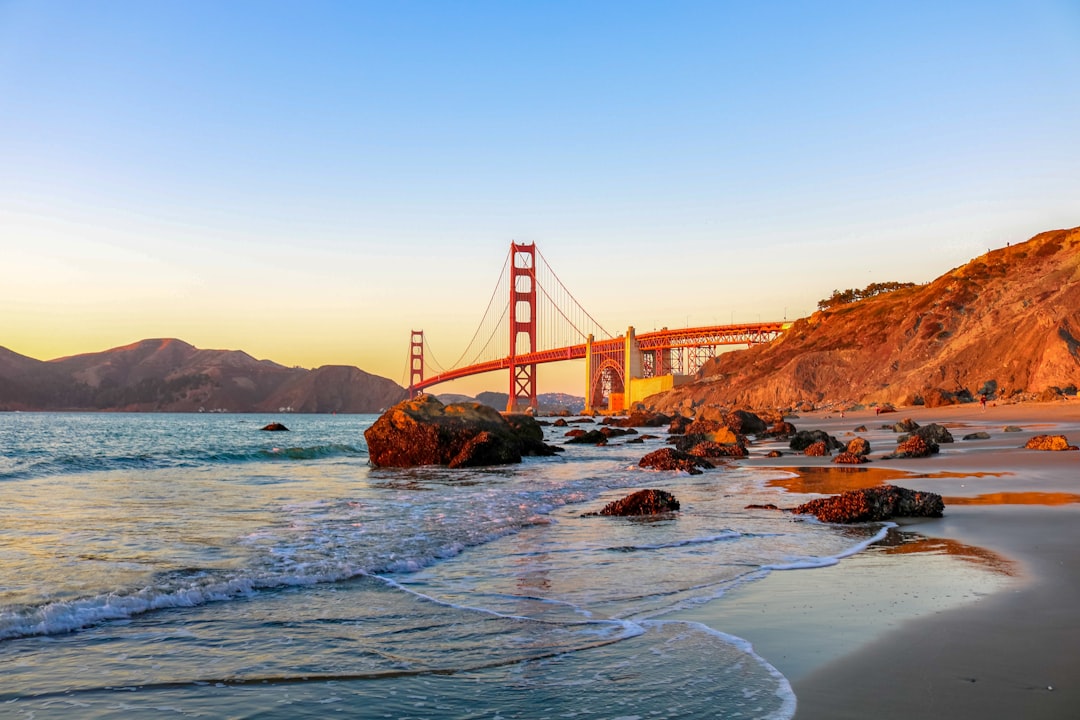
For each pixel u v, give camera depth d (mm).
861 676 4465
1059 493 13094
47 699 4277
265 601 6602
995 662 4684
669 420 63688
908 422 35469
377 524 11125
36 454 32094
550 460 26500
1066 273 77125
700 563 8062
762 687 4320
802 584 6945
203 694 4359
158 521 11461
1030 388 59969
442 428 24203
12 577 7359
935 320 83312
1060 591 6438
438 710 4098
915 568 7535
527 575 7590
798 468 20141
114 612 6105
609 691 4328
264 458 29375
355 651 5168
